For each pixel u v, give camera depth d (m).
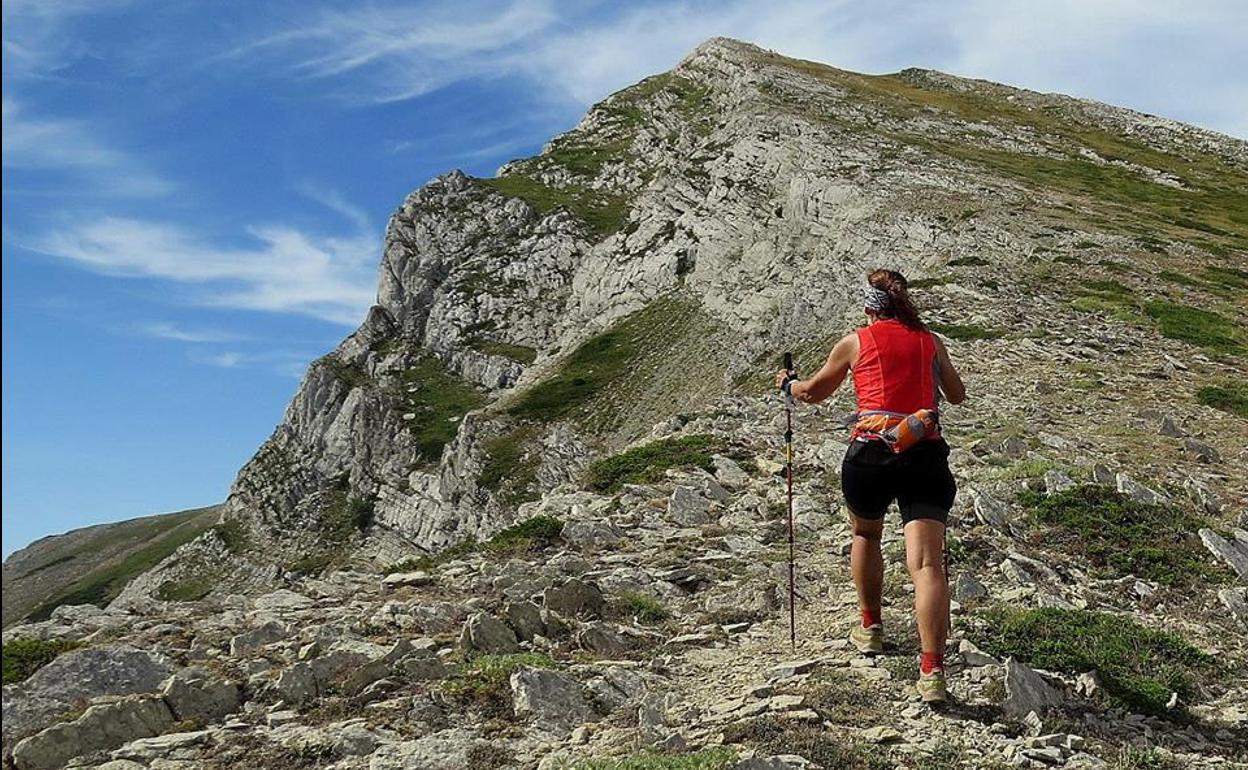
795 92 120.81
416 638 8.76
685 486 15.78
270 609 9.91
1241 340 33.59
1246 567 11.89
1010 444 17.16
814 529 13.53
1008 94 134.88
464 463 87.69
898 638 8.88
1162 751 7.05
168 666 7.84
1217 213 74.62
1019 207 64.69
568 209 137.50
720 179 99.69
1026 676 7.69
